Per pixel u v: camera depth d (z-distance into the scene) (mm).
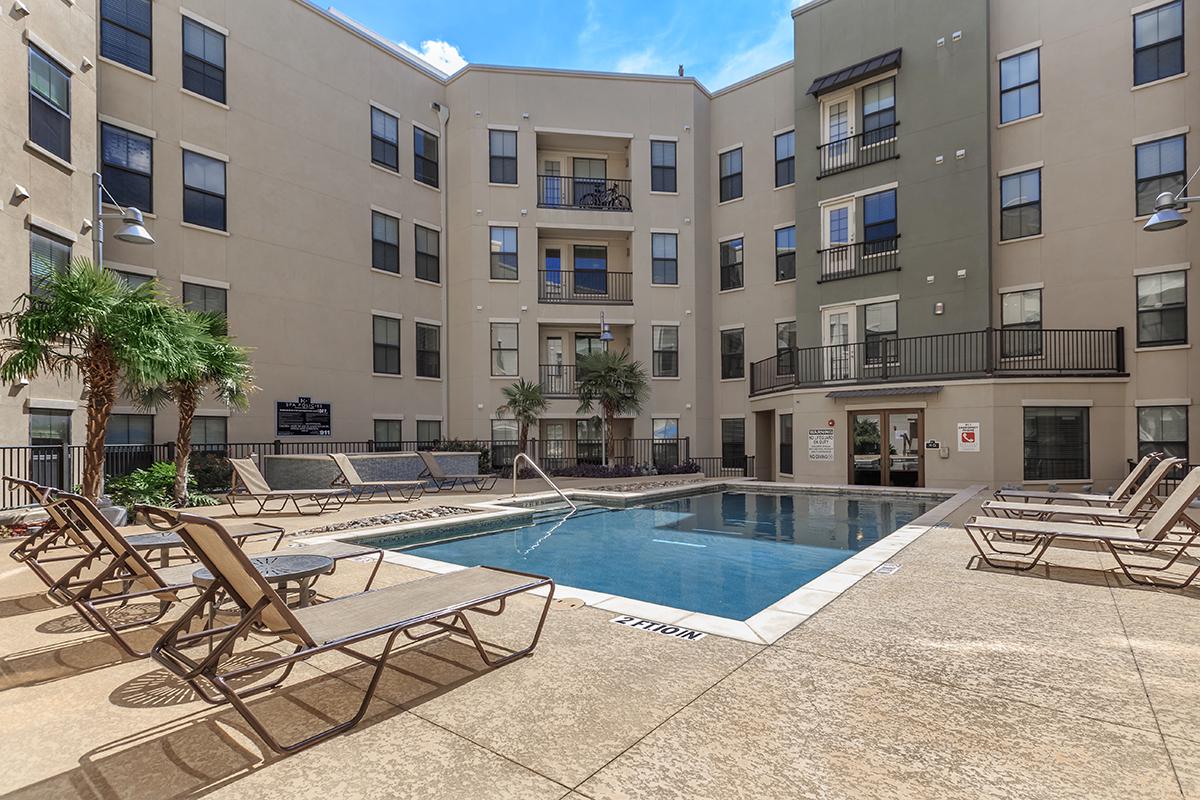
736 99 23750
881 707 3020
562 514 12312
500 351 22609
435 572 6055
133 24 15461
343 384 19531
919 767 2471
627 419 23547
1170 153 15375
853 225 19141
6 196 9609
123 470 14469
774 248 22562
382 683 3332
